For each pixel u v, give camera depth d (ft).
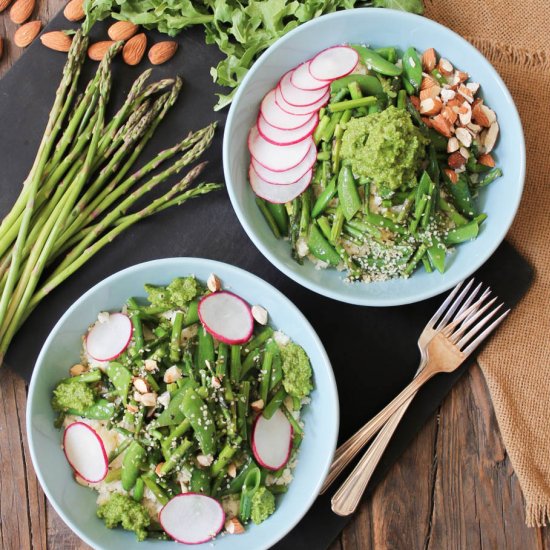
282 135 2.99
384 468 3.08
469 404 3.14
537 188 3.19
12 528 3.06
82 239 3.07
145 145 3.13
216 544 2.89
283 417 2.94
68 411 2.92
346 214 2.95
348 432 3.07
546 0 3.22
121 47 3.12
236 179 2.95
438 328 3.05
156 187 3.12
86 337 2.94
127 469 2.86
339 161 2.96
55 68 3.14
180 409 2.86
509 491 3.13
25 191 3.04
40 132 3.11
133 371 2.90
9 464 3.07
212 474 2.88
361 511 3.10
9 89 3.12
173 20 3.07
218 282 2.95
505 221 2.94
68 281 3.09
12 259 2.99
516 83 3.21
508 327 3.14
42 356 2.85
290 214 3.00
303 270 2.99
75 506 2.88
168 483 2.87
